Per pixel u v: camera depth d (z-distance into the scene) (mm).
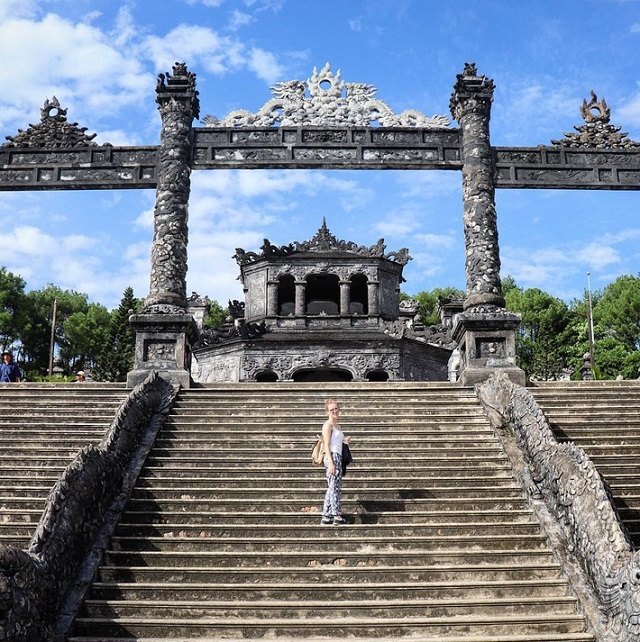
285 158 19938
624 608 8016
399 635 8414
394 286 37594
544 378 56719
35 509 10820
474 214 19266
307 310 39250
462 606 8766
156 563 9719
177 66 20453
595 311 63062
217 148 20000
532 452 11844
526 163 20000
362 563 9773
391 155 20047
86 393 16078
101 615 8727
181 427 14070
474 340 17938
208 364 35219
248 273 37594
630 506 11320
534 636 8250
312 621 8469
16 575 7633
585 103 20750
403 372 33531
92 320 69625
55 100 20547
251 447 13320
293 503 11172
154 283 18750
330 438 10867
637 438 13539
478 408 14836
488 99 20094
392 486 11859
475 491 11586
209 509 11148
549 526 10312
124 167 19938
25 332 64875
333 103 20438
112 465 11117
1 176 19875
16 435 13570
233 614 8719
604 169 20078
